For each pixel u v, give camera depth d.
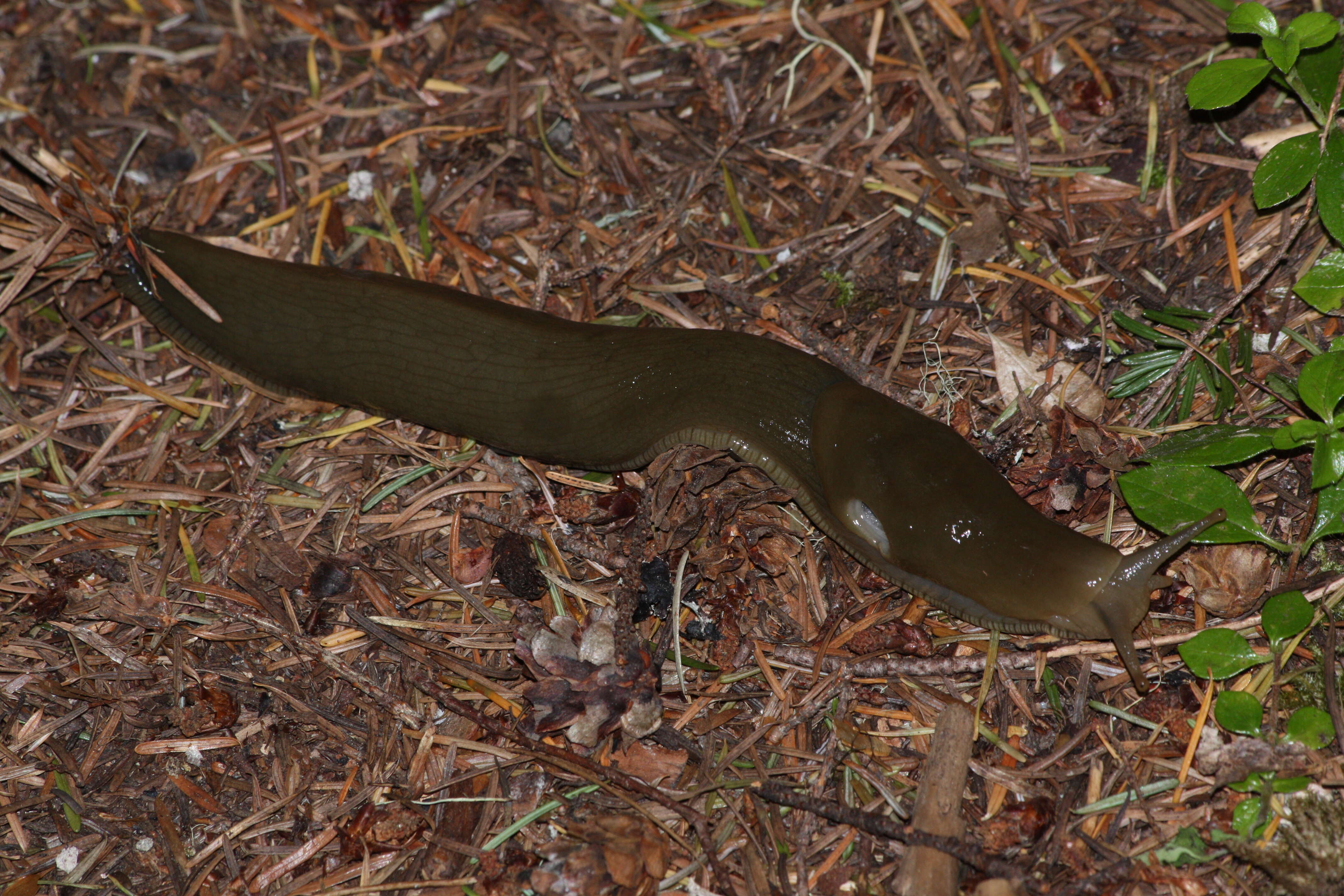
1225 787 0.38
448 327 0.43
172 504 0.42
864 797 0.39
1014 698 0.39
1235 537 0.39
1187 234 0.43
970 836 0.38
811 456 0.42
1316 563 0.39
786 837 0.38
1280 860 0.37
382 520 0.42
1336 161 0.40
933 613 0.40
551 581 0.41
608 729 0.39
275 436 0.44
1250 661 0.38
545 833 0.39
